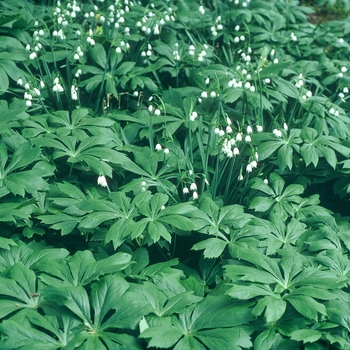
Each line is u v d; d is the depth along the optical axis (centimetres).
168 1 275
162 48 244
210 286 182
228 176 199
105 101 229
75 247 193
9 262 173
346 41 294
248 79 221
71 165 200
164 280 170
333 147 206
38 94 208
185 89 228
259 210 193
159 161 207
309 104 224
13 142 197
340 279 168
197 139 209
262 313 166
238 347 155
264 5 287
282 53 262
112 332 159
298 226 188
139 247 181
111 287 162
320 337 160
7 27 237
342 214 220
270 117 232
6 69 217
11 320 154
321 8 363
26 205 185
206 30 269
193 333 159
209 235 193
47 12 264
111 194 185
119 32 253
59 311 161
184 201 198
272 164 215
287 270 170
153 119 212
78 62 236
